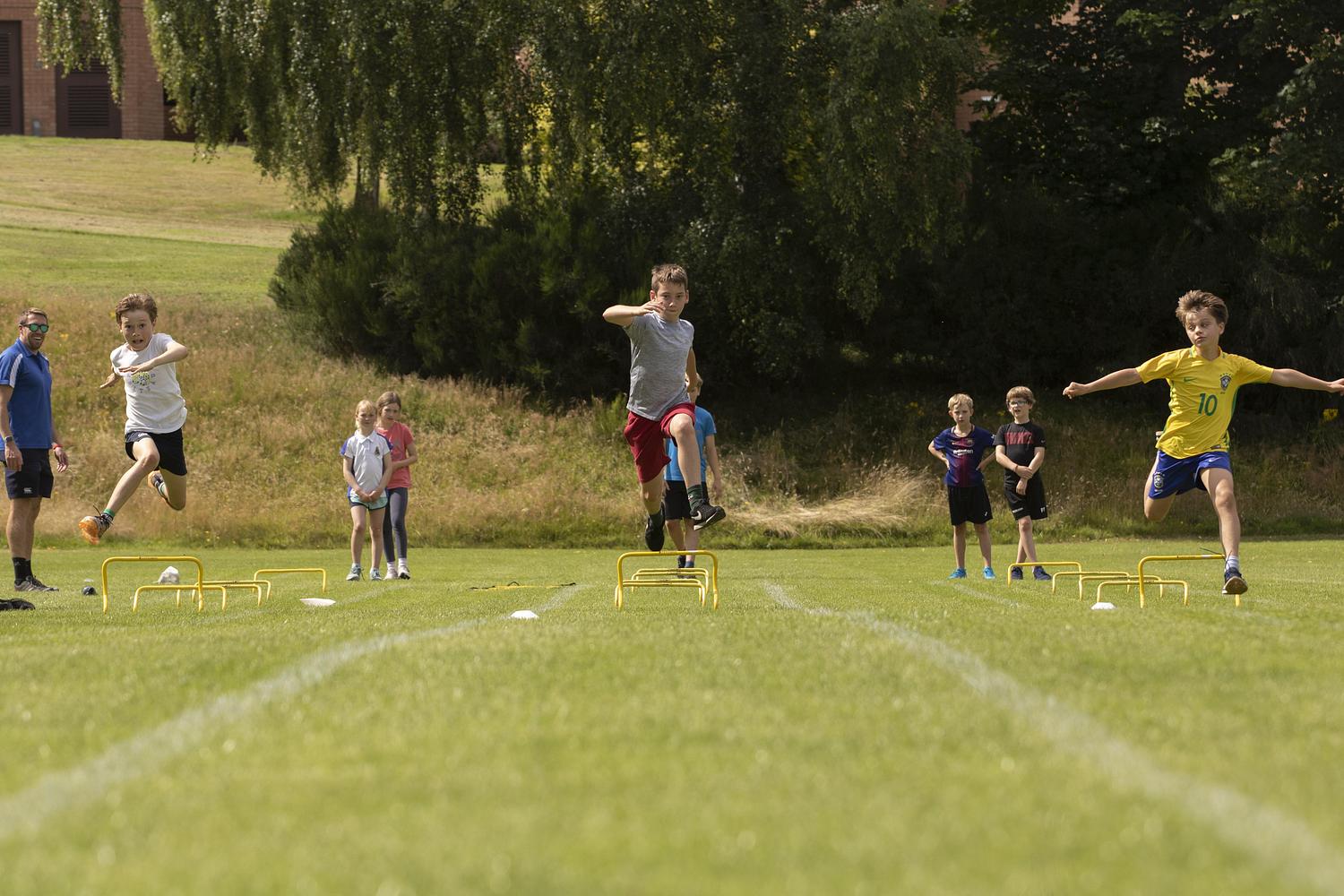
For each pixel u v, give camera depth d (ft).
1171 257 143.33
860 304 129.29
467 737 15.89
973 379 148.46
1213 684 19.83
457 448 122.21
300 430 121.39
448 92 134.72
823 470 126.62
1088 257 145.79
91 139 358.23
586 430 127.34
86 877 10.41
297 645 25.76
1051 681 20.01
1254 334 140.97
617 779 13.60
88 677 21.47
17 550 52.42
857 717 17.08
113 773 14.28
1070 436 134.41
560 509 112.78
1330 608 37.40
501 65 135.44
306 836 11.51
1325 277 142.31
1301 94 129.90
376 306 138.51
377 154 133.18
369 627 31.04
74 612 40.83
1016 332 145.07
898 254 128.36
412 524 108.47
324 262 143.13
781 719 16.94
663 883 9.98
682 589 52.54
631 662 22.15
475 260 134.41
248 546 102.27
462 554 96.53
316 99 129.59
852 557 90.63
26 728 17.10
